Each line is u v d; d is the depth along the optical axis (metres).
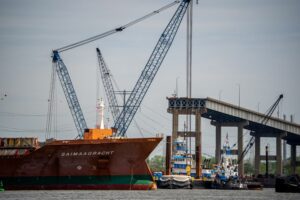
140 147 190.25
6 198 168.75
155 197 180.50
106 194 183.00
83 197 172.50
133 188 192.88
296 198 191.38
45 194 182.12
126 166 192.00
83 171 193.88
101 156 192.25
